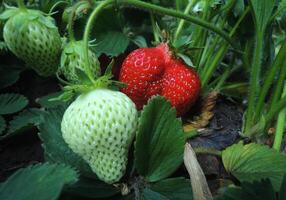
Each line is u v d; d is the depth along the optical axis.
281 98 0.18
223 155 0.16
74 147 0.13
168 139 0.14
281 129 0.17
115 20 0.20
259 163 0.15
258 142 0.18
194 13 0.20
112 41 0.20
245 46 0.20
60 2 0.18
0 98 0.19
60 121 0.15
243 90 0.21
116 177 0.14
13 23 0.16
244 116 0.19
